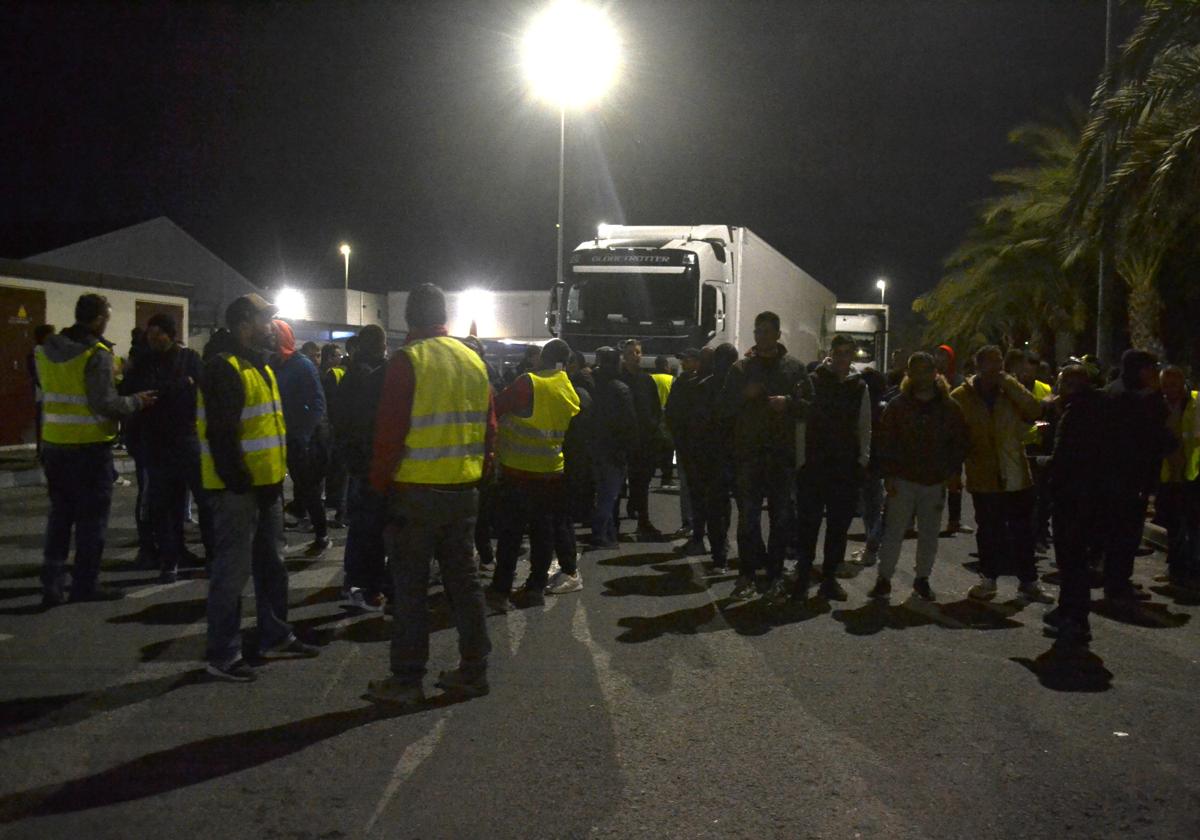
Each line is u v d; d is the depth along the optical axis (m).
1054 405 10.06
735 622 7.12
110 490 7.36
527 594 7.65
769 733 4.94
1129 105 12.88
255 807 4.00
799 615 7.36
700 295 16.77
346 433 6.96
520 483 7.29
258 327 5.68
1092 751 4.77
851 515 7.83
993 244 24.45
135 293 20.89
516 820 3.95
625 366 10.91
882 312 37.25
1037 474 10.20
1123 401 6.52
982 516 7.89
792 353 22.94
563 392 7.39
